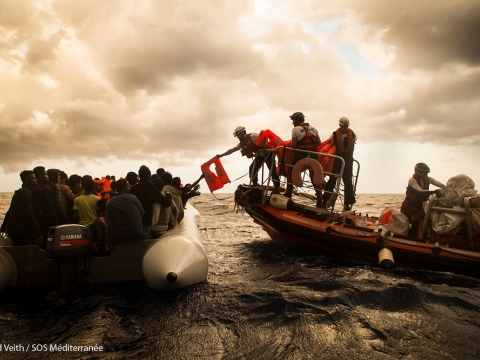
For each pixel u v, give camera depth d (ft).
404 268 18.94
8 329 10.87
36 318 11.76
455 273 17.92
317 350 9.50
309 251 23.07
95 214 17.01
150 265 14.30
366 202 113.39
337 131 22.33
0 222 44.11
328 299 13.32
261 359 9.03
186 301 13.21
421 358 9.05
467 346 9.73
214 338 10.22
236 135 24.35
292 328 10.88
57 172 18.08
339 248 20.92
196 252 15.37
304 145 21.50
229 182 24.20
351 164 22.71
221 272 17.80
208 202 106.63
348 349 9.56
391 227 20.47
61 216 16.58
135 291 14.40
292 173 21.16
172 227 18.38
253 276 16.92
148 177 16.81
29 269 15.14
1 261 14.64
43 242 15.90
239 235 31.81
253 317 11.71
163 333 10.56
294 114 22.31
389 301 13.21
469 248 17.85
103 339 10.17
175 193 19.35
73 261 14.58
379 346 9.73
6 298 13.82
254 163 24.17
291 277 16.67
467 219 17.98
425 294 13.89
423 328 10.92
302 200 25.39
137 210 15.28
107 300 13.41
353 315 11.87
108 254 16.49
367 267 18.95
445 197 18.81
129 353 9.35
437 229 18.58
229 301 13.17
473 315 12.05
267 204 23.34
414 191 20.22
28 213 15.25
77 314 12.09
